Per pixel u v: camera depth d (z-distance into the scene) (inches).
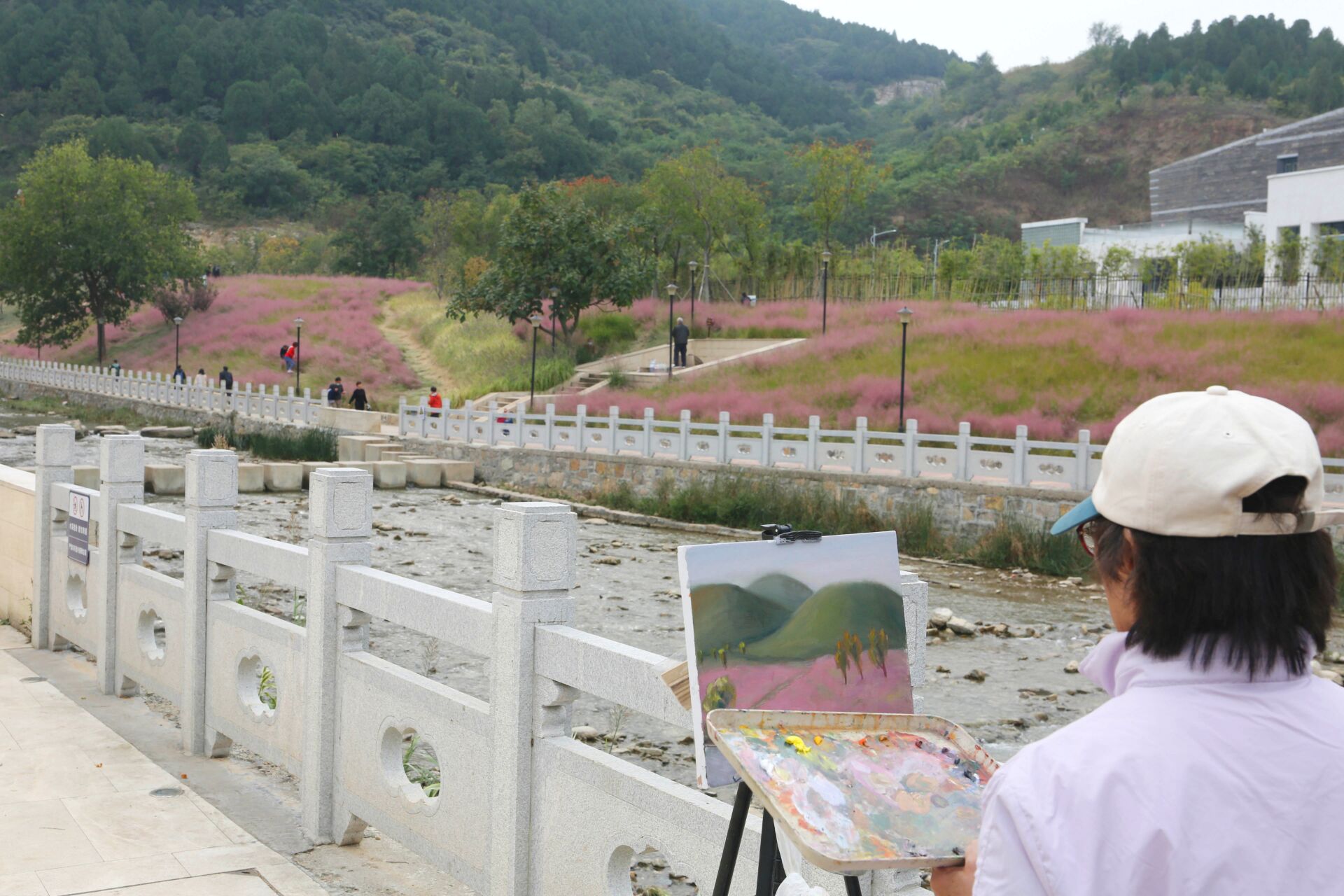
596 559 725.9
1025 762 56.3
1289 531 55.3
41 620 346.9
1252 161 3627.0
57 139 6176.2
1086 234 2534.5
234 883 173.9
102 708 283.4
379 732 185.6
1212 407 57.2
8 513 388.5
